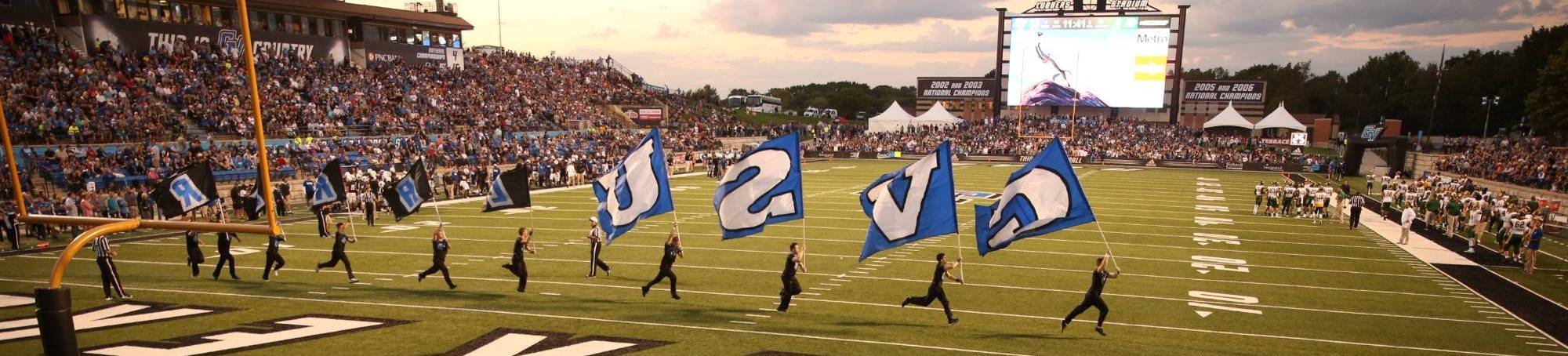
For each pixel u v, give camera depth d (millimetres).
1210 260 18750
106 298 14055
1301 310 13859
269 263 15805
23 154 27031
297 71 42500
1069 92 65312
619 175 15516
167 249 19797
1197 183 41438
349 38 49969
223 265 17297
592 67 65750
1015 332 12109
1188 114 71875
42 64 32938
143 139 31391
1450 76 82438
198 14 42844
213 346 10859
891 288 15430
